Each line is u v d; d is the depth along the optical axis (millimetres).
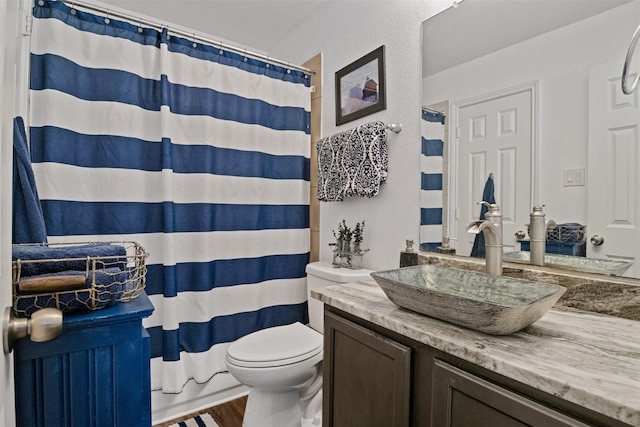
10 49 588
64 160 1467
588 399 542
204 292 1798
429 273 1198
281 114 2100
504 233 1211
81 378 816
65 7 1478
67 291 806
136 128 1641
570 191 1050
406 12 1579
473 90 1312
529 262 1146
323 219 2109
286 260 2129
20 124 1076
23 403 761
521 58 1167
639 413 492
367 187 1636
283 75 2096
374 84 1727
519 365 632
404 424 840
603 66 984
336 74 1973
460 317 801
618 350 704
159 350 1704
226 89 1892
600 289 963
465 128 1339
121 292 909
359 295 1122
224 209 1899
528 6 1151
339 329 1069
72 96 1490
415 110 1534
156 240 1692
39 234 1059
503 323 731
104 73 1568
